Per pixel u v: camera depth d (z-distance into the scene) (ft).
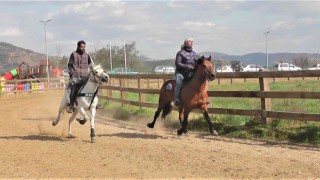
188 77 37.24
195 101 36.83
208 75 35.91
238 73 39.86
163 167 26.55
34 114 64.75
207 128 41.19
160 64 250.98
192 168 26.07
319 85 90.07
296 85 94.53
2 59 370.53
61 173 25.55
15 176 24.99
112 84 73.10
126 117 54.80
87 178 24.31
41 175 25.16
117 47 250.78
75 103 37.04
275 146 32.27
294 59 218.38
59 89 130.72
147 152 31.24
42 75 171.01
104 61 244.42
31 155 31.17
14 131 44.73
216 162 27.30
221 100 61.26
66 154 31.40
